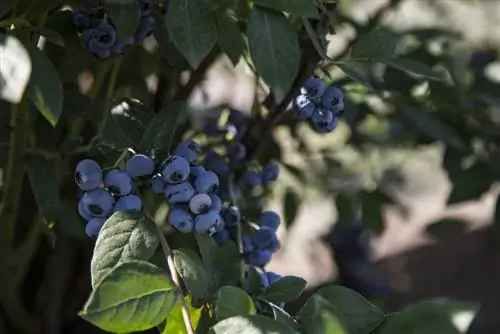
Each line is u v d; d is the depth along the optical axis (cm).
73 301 146
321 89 111
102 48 113
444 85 143
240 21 114
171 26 103
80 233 129
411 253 240
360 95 146
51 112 99
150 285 98
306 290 158
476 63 153
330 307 98
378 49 113
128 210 104
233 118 126
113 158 110
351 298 101
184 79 143
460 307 99
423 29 148
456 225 170
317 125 112
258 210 123
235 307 100
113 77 123
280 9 104
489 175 145
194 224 106
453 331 98
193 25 103
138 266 98
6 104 115
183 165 105
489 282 227
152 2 113
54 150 118
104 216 105
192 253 105
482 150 149
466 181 145
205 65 131
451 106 145
